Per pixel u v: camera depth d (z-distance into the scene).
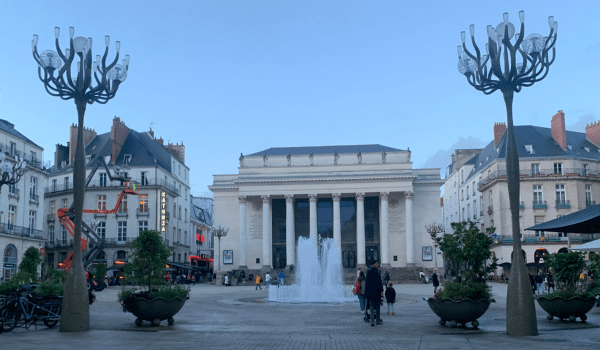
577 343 11.29
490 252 14.73
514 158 13.41
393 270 61.78
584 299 15.28
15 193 46.97
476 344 11.21
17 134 48.69
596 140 62.66
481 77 14.03
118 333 13.34
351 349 10.73
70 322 13.66
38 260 28.66
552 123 60.97
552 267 17.39
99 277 43.59
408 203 63.91
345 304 25.56
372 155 68.00
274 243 68.44
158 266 15.38
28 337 12.50
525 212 56.72
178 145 77.56
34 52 14.47
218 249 64.25
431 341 11.76
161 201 61.06
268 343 11.65
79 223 14.10
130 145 67.12
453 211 80.81
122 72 15.26
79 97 14.57
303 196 67.00
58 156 70.38
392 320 16.95
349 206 68.81
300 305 24.86
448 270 64.56
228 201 69.00
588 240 54.34
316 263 50.19
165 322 16.42
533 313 12.71
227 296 33.62
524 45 13.66
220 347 11.03
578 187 56.56
